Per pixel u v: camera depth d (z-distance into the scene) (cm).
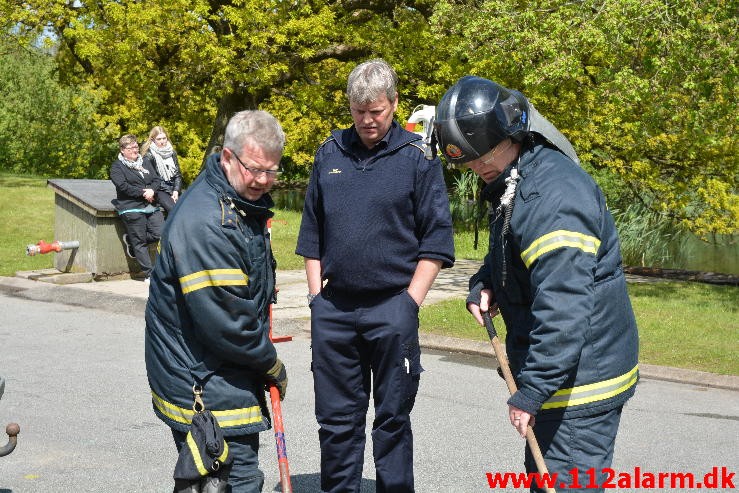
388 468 372
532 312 277
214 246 293
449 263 377
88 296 948
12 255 1208
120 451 492
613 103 1213
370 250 368
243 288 297
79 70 2802
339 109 2114
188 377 302
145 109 2384
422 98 1878
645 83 1067
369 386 385
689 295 1059
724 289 1127
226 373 304
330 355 375
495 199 302
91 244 1045
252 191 304
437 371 688
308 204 390
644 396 628
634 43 1130
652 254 1755
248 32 1767
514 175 291
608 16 1052
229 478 305
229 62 1803
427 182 371
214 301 293
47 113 2827
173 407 305
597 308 282
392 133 376
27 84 2842
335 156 380
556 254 274
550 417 285
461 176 2038
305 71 2059
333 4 1880
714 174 1767
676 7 1031
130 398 594
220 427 301
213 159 307
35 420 543
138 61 1956
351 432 379
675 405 606
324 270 378
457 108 292
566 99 1571
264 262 311
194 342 303
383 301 371
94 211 1026
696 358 721
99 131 2766
